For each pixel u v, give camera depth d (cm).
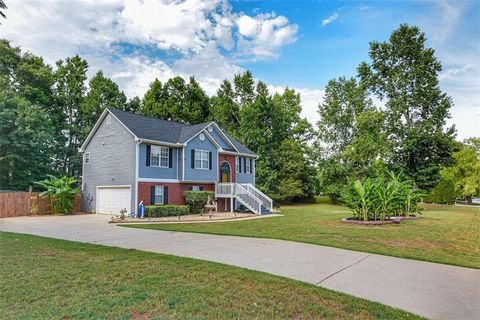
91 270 599
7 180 2775
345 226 1309
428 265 677
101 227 1346
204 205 2198
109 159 2114
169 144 2075
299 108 4222
